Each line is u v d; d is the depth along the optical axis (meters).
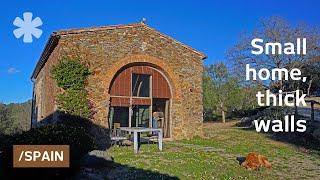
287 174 12.35
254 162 13.16
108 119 19.59
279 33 38.81
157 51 21.25
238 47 39.50
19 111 48.97
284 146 18.97
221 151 17.11
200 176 11.48
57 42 19.34
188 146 18.48
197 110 22.20
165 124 21.64
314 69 39.22
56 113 18.45
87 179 10.27
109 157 12.80
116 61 20.05
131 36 20.61
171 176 11.34
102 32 19.88
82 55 19.23
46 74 23.16
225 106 39.41
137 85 21.00
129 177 11.01
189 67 22.19
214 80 39.47
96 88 19.41
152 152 16.23
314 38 38.94
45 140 9.34
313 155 16.34
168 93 21.78
